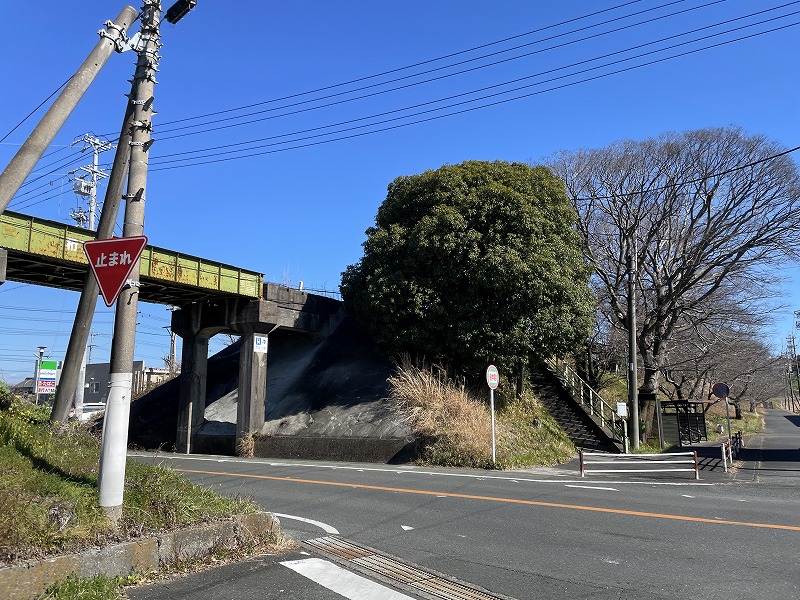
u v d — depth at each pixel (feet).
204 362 85.20
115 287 19.53
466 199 69.82
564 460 63.05
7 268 64.08
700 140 98.32
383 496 35.78
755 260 94.99
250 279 78.95
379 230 76.43
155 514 20.13
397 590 17.93
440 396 63.16
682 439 99.14
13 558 15.31
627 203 104.06
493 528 26.94
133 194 21.57
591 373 109.50
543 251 66.80
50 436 30.78
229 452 76.54
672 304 99.45
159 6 23.20
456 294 68.90
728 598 17.31
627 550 22.86
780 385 244.22
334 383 79.20
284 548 22.24
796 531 26.00
